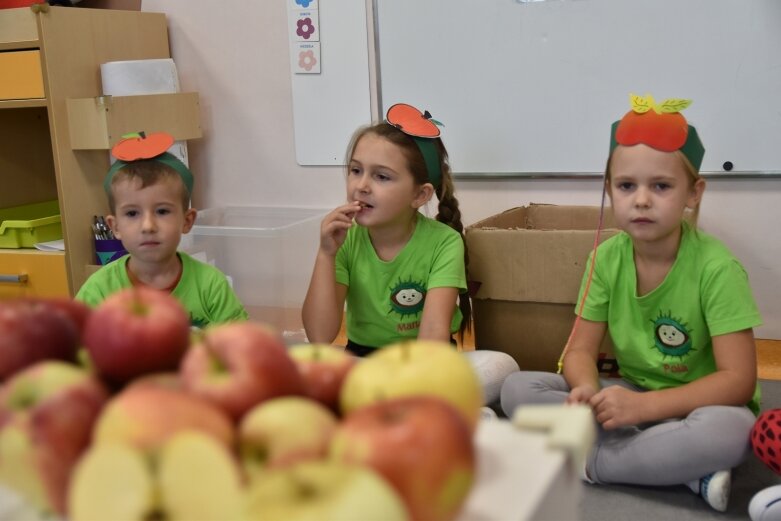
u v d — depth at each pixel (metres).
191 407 0.48
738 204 1.94
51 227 2.23
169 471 0.42
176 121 2.28
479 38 2.08
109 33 2.21
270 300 2.17
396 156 1.64
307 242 2.21
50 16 2.03
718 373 1.38
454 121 2.16
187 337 0.59
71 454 0.49
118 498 0.43
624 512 1.30
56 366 0.53
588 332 1.56
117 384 0.57
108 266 1.66
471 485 0.49
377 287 1.74
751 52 1.85
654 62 1.94
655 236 1.41
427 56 2.15
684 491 1.36
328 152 2.33
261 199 2.46
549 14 2.00
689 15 1.88
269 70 2.35
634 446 1.35
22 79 2.05
